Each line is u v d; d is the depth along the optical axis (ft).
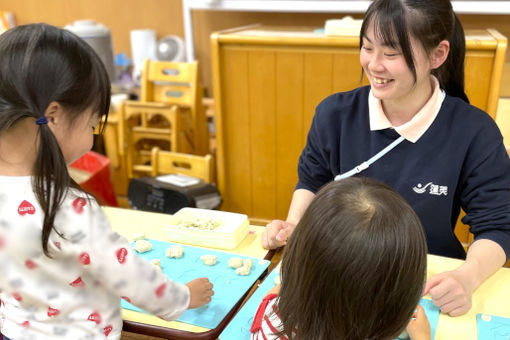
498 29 10.02
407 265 2.25
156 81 10.50
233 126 8.06
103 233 2.61
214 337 3.16
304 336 2.38
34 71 2.31
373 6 3.58
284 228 4.15
